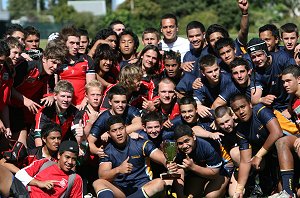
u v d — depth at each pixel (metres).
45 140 8.41
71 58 9.80
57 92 8.84
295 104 8.61
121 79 9.23
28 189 7.86
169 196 8.55
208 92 9.12
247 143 8.52
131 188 8.32
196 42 9.94
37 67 9.10
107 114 8.81
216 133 8.50
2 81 8.70
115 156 8.31
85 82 9.68
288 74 8.48
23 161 8.52
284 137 8.38
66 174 7.96
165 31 10.71
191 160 8.28
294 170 8.73
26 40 10.15
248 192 8.94
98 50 9.68
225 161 8.84
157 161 8.34
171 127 8.71
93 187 8.34
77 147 7.95
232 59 9.23
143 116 8.62
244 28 10.27
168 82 8.93
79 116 8.98
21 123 9.24
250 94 9.05
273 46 9.87
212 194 8.54
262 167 8.70
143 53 9.68
